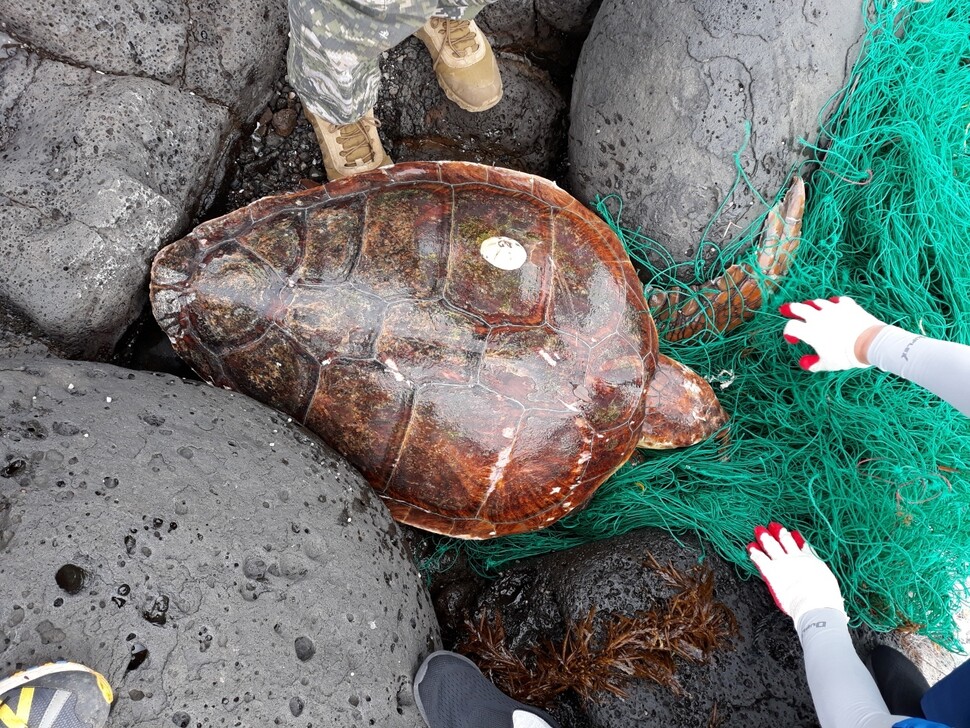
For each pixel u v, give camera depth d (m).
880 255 1.38
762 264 1.39
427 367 1.19
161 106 1.24
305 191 1.28
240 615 0.94
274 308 1.19
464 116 1.53
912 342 1.17
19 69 1.21
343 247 1.21
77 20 1.19
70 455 0.93
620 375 1.28
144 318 1.33
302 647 0.97
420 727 1.04
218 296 1.20
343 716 0.97
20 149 1.19
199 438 1.02
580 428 1.26
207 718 0.89
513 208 1.29
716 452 1.47
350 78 1.12
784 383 1.47
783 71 1.29
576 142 1.44
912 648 1.41
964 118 1.37
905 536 1.33
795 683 1.25
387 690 1.02
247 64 1.33
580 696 1.20
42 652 0.84
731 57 1.29
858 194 1.40
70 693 0.80
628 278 1.33
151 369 1.36
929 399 1.35
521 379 1.21
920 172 1.33
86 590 0.87
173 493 0.95
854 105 1.37
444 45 1.37
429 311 1.19
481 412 1.20
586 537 1.47
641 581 1.26
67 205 1.17
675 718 1.17
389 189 1.28
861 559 1.34
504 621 1.31
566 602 1.26
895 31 1.37
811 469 1.42
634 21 1.34
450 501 1.27
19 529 0.87
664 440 1.41
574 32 1.57
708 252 1.41
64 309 1.18
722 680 1.21
